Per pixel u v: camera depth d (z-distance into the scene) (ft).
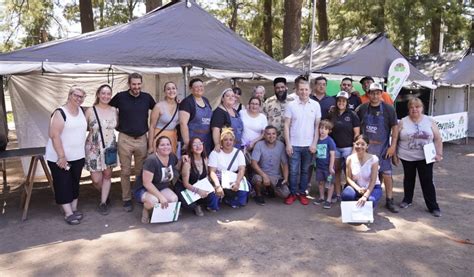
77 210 17.25
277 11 67.72
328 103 19.81
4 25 60.75
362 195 15.92
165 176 15.72
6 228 15.20
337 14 74.02
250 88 35.17
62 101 25.04
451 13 60.64
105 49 16.67
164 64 17.42
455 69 41.78
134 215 16.79
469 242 14.06
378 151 17.46
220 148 17.29
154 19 18.56
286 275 11.50
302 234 14.70
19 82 23.35
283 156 18.60
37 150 17.58
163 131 17.24
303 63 36.52
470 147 38.50
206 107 17.61
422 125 17.17
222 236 14.43
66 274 11.45
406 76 29.76
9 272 11.56
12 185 22.58
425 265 12.18
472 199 19.83
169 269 11.82
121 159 16.97
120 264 12.13
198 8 19.77
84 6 47.57
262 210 17.54
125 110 16.51
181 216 16.63
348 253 13.03
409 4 58.34
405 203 18.29
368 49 30.48
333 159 18.02
